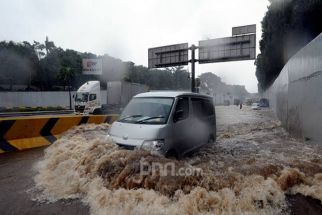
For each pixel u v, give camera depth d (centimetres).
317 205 333
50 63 5719
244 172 400
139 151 436
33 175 466
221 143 762
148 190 343
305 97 771
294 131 919
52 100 4128
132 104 588
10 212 325
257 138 870
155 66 2661
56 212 323
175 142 515
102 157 431
